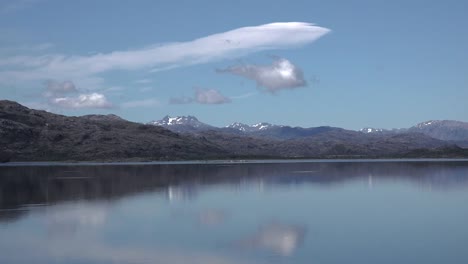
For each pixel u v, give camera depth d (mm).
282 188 86375
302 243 38781
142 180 105375
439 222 48594
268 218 51531
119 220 50375
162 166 192000
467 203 63844
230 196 72812
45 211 56531
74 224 48031
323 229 44812
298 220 50062
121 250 36625
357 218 51219
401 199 68562
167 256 34812
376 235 41969
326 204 63094
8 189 82875
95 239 40562
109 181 102625
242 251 36094
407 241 39344
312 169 160000
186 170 154125
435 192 78250
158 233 43219
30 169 158500
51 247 37688
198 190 82438
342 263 32656
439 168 164250
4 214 54312
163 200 67875
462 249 36562
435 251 35938
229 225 47281
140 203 64188
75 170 151500
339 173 133500
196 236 41781
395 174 127625
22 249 37062
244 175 125062
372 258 34031
